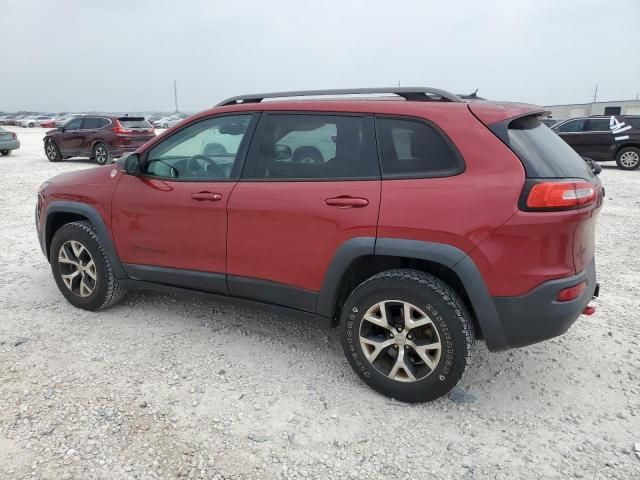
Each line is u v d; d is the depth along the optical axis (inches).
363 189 115.1
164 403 116.9
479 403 119.3
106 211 153.5
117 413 112.6
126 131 622.5
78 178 164.2
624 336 154.0
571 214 101.1
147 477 94.7
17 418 110.0
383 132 117.1
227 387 124.0
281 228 124.5
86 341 145.6
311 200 120.3
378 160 116.5
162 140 147.9
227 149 137.3
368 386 124.3
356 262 119.6
